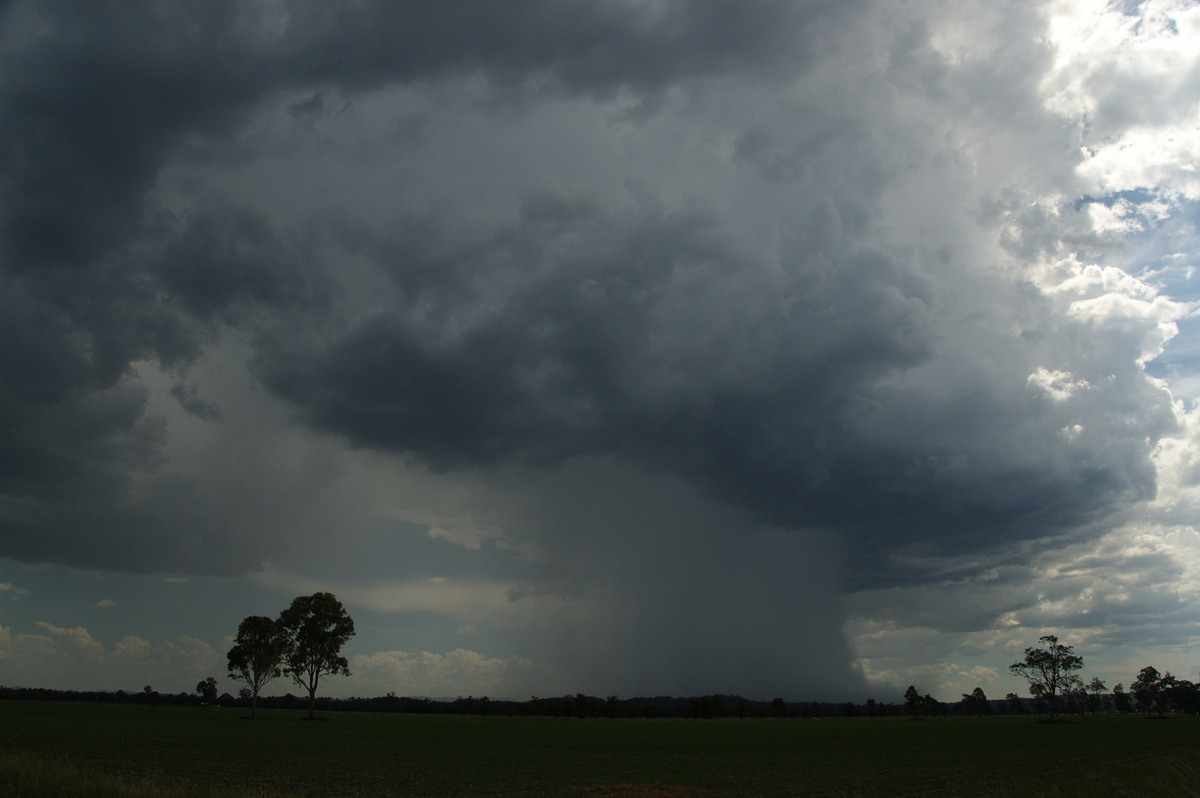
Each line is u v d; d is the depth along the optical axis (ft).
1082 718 568.00
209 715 447.01
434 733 320.91
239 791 80.43
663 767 171.22
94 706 545.03
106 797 69.05
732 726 479.82
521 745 250.16
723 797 116.37
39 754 144.15
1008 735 329.11
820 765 178.91
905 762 187.32
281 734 271.08
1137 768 141.38
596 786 129.90
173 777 120.78
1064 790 112.57
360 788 116.98
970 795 113.39
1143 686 653.71
